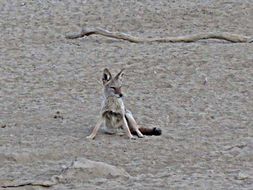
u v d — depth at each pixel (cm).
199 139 4219
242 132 4400
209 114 4812
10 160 3775
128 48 6619
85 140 4159
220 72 5825
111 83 4200
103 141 4138
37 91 5416
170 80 5666
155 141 4150
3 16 7781
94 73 5866
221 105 5038
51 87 5522
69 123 4591
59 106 5028
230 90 5416
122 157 3847
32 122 4616
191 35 6850
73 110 4922
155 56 6275
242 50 6438
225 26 7462
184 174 3562
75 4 8238
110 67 6012
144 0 8369
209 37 6838
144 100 5159
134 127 4272
